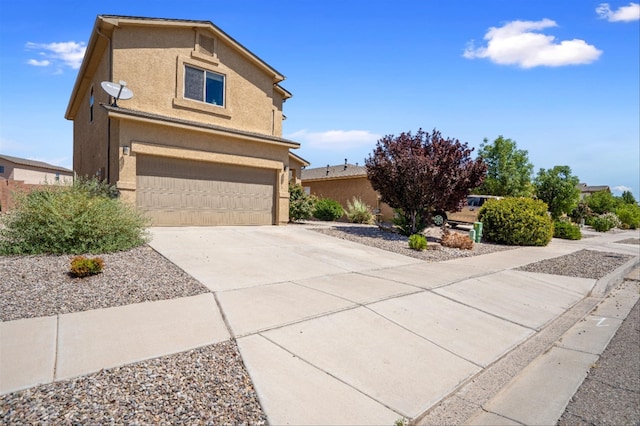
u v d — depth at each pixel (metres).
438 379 4.01
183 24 13.04
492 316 6.16
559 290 8.27
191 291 5.80
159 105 12.86
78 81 16.47
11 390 3.08
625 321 6.52
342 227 16.77
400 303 6.09
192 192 13.16
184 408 3.03
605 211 42.09
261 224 15.11
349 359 4.14
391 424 3.16
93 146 15.39
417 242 11.98
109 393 3.13
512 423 3.37
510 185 31.64
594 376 4.35
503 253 12.95
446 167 13.41
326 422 3.07
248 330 4.55
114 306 5.02
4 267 6.40
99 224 8.01
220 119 14.30
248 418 3.00
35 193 8.20
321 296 6.06
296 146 15.62
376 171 14.54
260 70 15.59
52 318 4.52
